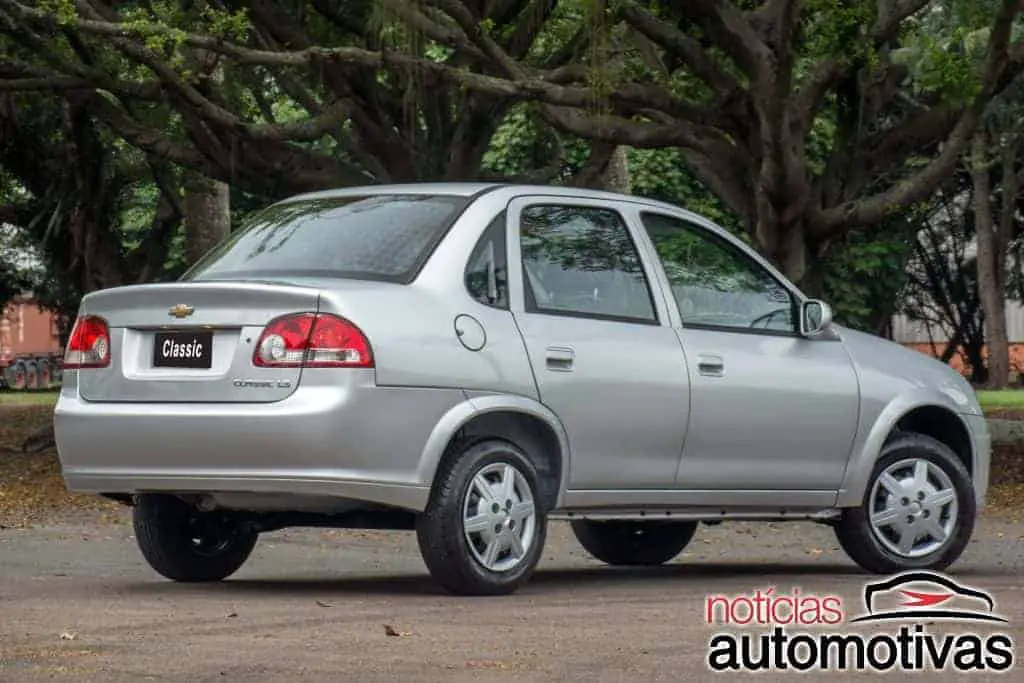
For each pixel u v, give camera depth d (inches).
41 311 2522.1
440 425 519.5
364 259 542.6
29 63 1189.1
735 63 1012.5
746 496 593.6
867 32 1071.6
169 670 379.6
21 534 792.3
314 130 1113.4
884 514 621.9
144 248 1427.2
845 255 2283.5
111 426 532.4
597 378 555.8
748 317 604.4
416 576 612.7
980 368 3331.7
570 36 1192.2
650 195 2701.8
